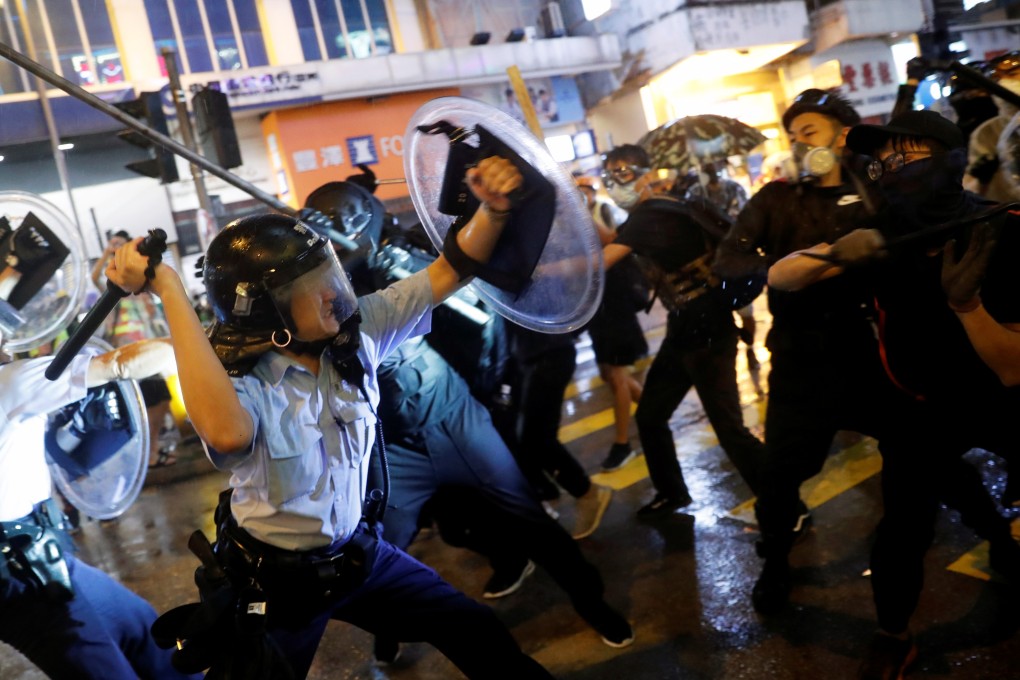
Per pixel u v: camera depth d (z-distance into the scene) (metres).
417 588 1.98
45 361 2.19
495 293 2.09
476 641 2.03
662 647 2.87
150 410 7.22
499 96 15.33
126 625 2.35
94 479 2.57
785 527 2.79
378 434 1.96
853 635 2.69
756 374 5.92
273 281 1.63
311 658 1.91
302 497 1.73
